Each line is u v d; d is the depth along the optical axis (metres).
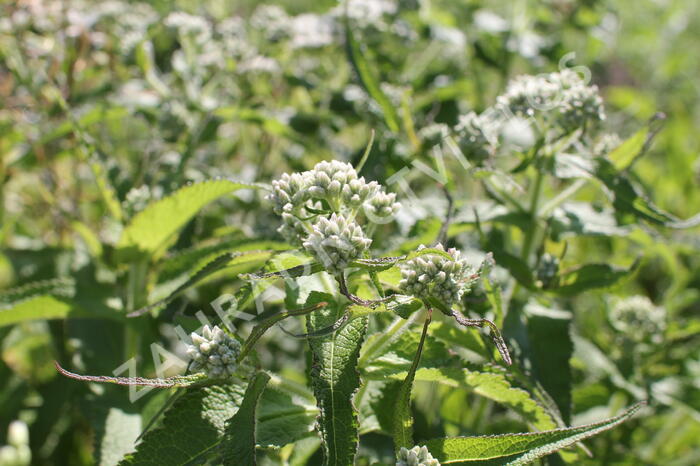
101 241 0.54
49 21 0.60
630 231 0.44
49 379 0.54
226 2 0.81
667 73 1.07
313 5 0.83
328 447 0.35
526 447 0.37
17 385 0.54
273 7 0.67
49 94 0.59
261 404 0.39
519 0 0.71
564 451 0.40
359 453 0.44
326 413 0.36
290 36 0.65
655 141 0.81
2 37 0.61
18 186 0.68
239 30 0.66
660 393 0.51
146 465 0.37
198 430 0.38
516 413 0.40
